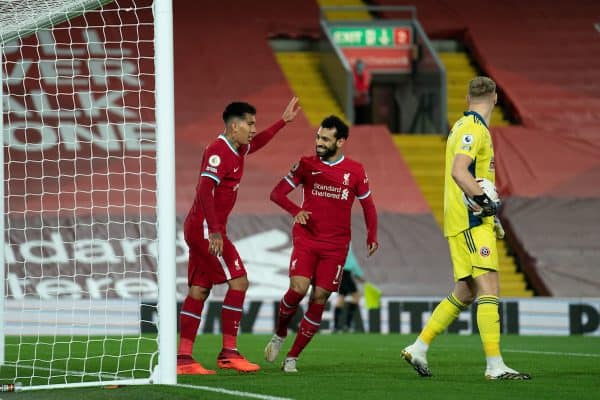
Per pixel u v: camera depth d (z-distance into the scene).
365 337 47.78
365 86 76.75
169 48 23.45
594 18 85.88
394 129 80.50
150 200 63.00
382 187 67.38
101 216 60.62
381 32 79.75
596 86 79.25
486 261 23.55
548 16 85.69
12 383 23.56
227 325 27.42
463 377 24.89
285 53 82.31
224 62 77.25
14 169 64.25
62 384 22.88
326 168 26.86
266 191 65.44
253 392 21.22
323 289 26.81
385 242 62.91
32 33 31.91
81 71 69.38
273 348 27.47
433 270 61.28
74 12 29.62
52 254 58.31
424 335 24.89
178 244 60.28
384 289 59.47
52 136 66.75
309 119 74.62
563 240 63.62
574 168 70.00
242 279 27.31
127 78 69.81
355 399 20.05
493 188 23.39
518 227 64.44
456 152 23.28
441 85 74.94
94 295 57.16
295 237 27.23
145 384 22.84
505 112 79.12
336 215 26.86
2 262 30.12
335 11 84.75
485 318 23.81
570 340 45.97
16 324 50.22
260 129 71.19
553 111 76.44
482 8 86.06
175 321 23.14
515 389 21.86
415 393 21.09
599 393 21.14
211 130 70.94
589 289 60.22
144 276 58.34
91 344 40.94
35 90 68.06
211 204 25.97
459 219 23.80
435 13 85.06
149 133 67.88
